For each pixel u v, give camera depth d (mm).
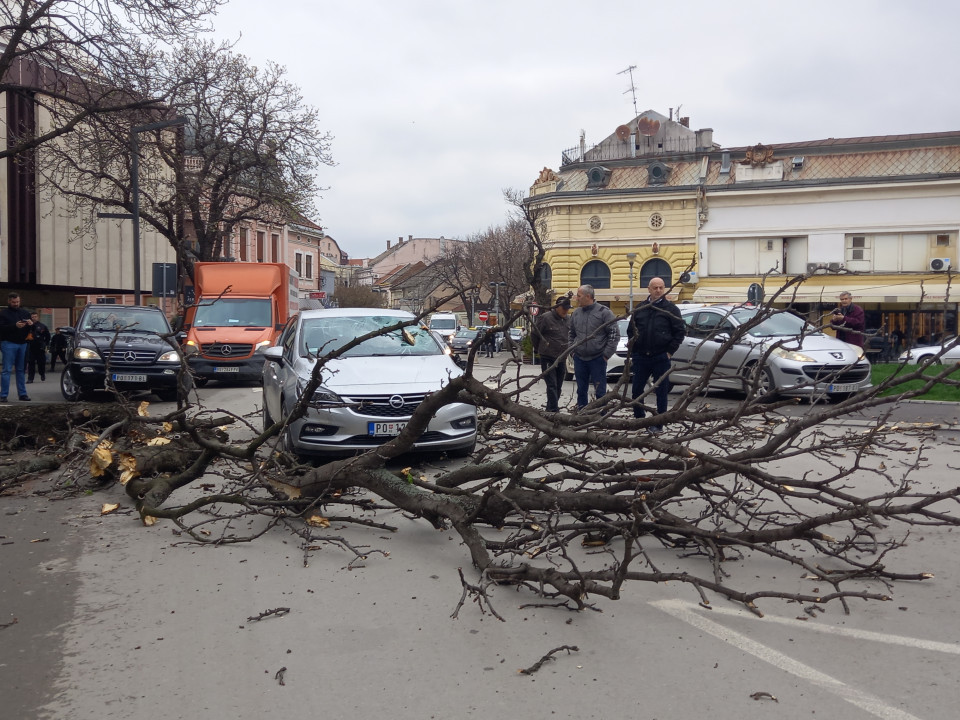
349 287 104062
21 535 6086
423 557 5473
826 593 4648
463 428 8477
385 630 4188
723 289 46656
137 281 28438
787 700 3352
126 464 6664
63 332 17875
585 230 49500
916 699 3352
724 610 4398
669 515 4961
